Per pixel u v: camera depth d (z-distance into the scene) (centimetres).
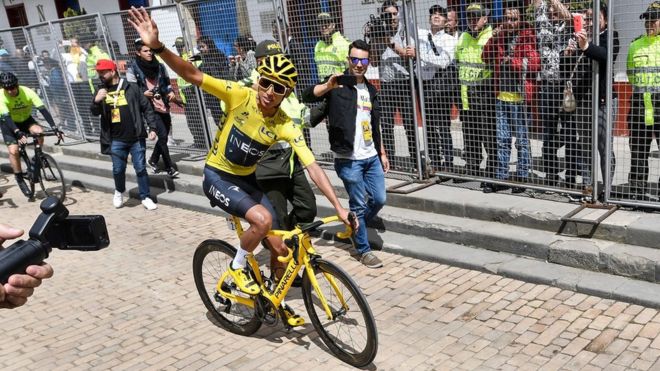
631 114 490
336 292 367
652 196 493
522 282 466
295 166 476
